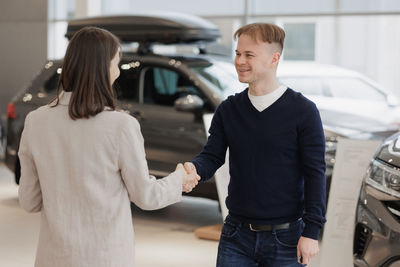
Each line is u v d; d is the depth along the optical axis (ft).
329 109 20.08
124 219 7.63
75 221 7.49
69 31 22.80
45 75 23.27
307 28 31.76
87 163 7.46
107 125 7.50
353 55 30.58
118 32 22.04
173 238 19.10
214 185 19.67
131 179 7.55
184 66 20.90
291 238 8.92
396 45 29.55
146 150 21.25
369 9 30.04
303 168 8.79
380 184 11.33
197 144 20.24
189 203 24.40
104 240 7.47
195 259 16.90
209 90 20.27
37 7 38.47
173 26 21.06
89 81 7.48
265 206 8.82
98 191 7.48
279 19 32.48
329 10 31.07
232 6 33.53
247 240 9.00
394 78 29.68
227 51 33.83
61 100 7.72
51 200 7.56
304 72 22.90
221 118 9.27
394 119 19.99
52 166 7.57
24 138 7.81
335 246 14.52
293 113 8.71
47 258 7.57
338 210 14.60
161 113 20.98
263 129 8.77
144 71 21.56
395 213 10.94
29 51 38.88
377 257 11.05
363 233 11.55
